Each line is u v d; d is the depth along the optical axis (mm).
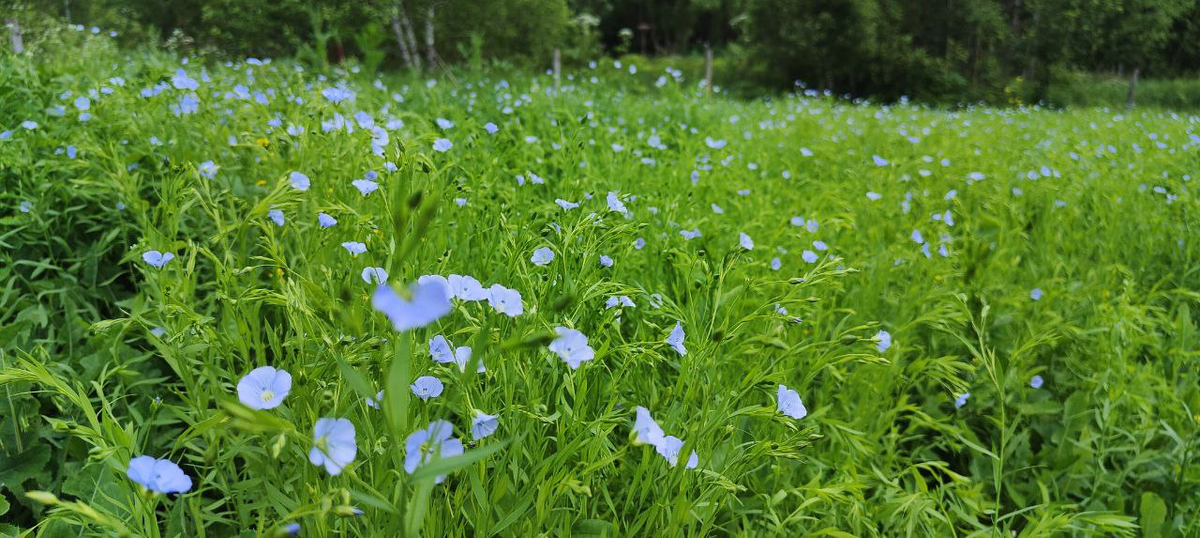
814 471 561
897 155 1552
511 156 969
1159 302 936
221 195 519
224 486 405
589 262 460
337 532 375
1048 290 828
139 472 254
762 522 483
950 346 758
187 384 401
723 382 508
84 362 544
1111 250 979
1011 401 691
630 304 478
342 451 267
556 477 361
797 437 397
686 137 1551
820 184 1181
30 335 587
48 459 482
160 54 2363
